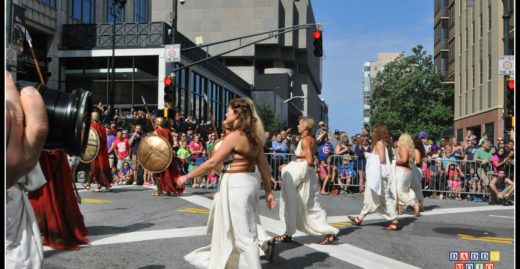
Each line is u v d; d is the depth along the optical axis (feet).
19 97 8.50
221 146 13.61
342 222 26.68
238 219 13.52
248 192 13.66
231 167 13.84
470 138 48.37
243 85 183.32
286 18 268.62
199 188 44.57
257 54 261.24
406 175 28.99
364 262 17.84
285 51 270.67
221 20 252.21
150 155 32.83
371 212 25.03
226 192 13.69
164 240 20.16
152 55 97.30
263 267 16.79
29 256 10.84
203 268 14.67
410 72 184.03
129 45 97.96
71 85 100.42
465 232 24.57
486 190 42.57
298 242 20.90
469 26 126.21
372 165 24.47
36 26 93.09
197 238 20.63
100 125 36.94
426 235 23.50
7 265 10.48
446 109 175.94
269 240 17.20
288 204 20.07
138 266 16.22
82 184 42.52
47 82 96.78
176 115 64.80
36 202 17.83
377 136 24.72
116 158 48.96
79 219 19.22
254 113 14.03
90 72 99.71
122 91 98.37
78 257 17.03
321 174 44.14
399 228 24.85
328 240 20.52
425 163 44.70
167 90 60.54
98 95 99.30
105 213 26.76
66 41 100.32
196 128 65.46
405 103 179.73
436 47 169.07
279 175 45.78
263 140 14.23
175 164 35.88
